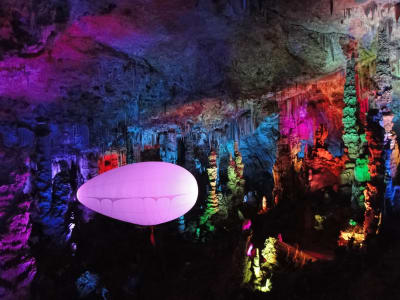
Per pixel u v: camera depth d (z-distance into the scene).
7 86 7.11
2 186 7.09
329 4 5.73
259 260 8.62
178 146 16.14
